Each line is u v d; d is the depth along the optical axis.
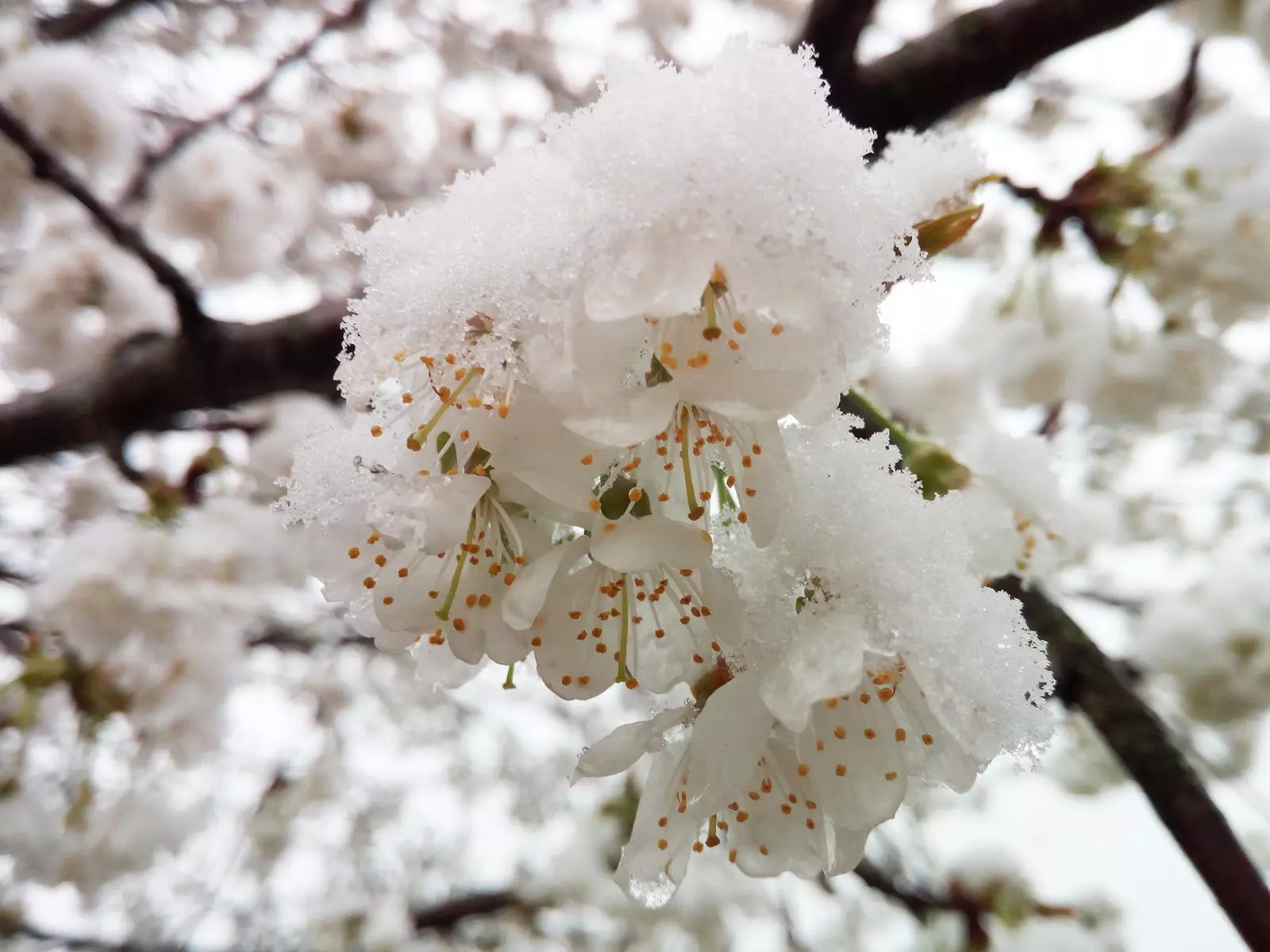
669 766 0.10
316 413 0.24
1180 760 0.15
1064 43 0.18
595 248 0.08
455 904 0.43
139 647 0.22
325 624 0.38
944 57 0.18
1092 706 0.16
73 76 0.26
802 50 0.08
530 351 0.08
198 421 0.25
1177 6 0.22
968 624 0.09
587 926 0.45
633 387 0.09
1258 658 0.22
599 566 0.10
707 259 0.07
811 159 0.07
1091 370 0.21
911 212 0.09
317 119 0.38
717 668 0.10
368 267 0.08
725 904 0.37
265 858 0.42
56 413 0.22
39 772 0.24
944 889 0.31
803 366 0.08
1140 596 0.29
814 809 0.10
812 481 0.09
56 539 0.32
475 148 0.44
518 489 0.09
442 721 0.46
